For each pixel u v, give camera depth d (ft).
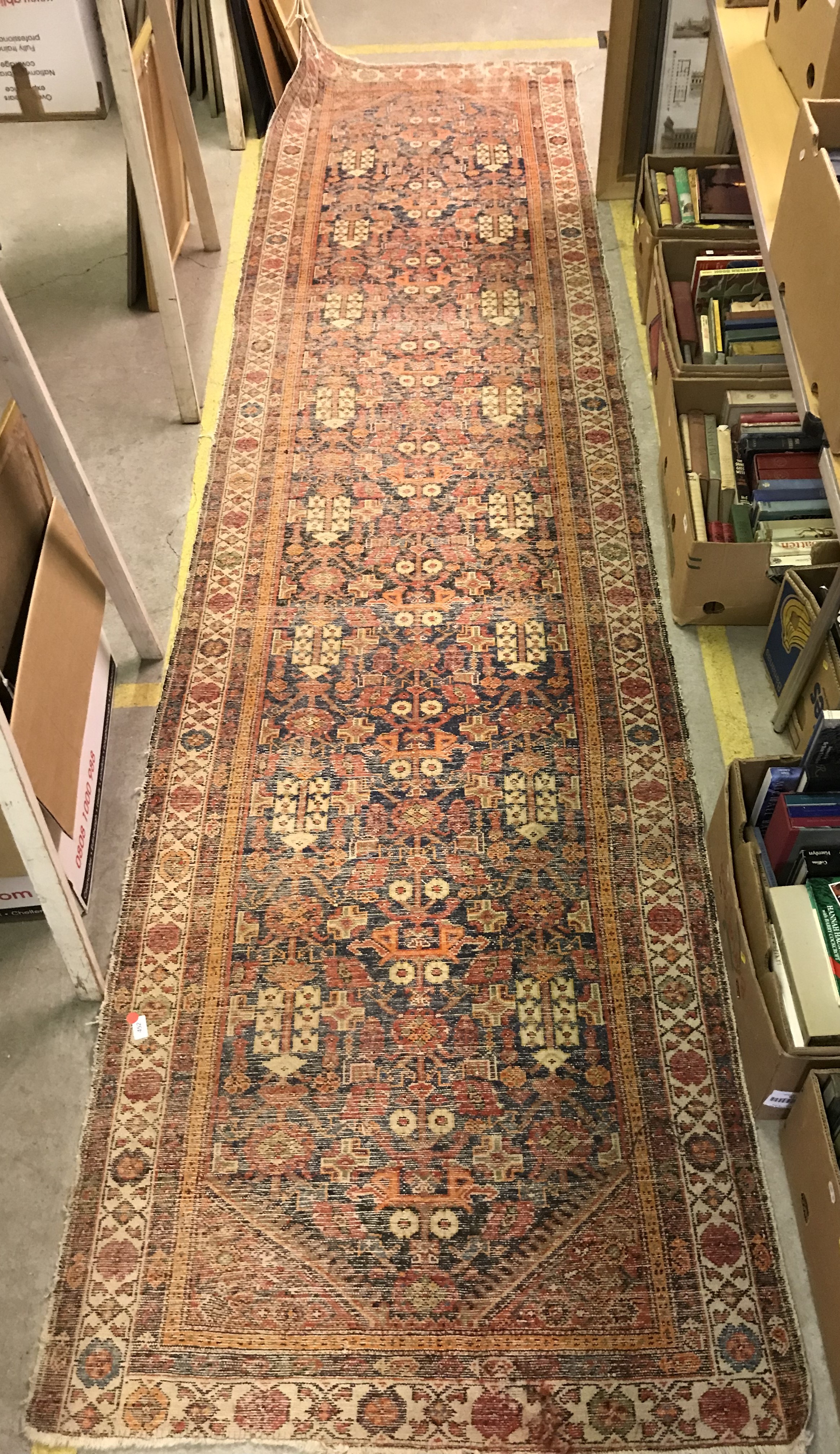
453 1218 6.90
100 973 7.87
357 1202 6.97
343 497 10.78
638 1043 7.54
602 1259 6.73
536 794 8.73
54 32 14.49
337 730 9.15
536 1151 7.13
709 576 9.14
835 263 6.50
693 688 9.32
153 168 9.96
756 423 9.59
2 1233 6.97
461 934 8.05
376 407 11.54
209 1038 7.64
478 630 9.74
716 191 11.41
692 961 7.88
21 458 8.14
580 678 9.41
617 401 11.53
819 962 6.78
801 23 8.73
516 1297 6.61
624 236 13.32
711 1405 6.25
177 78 11.89
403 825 8.61
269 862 8.44
